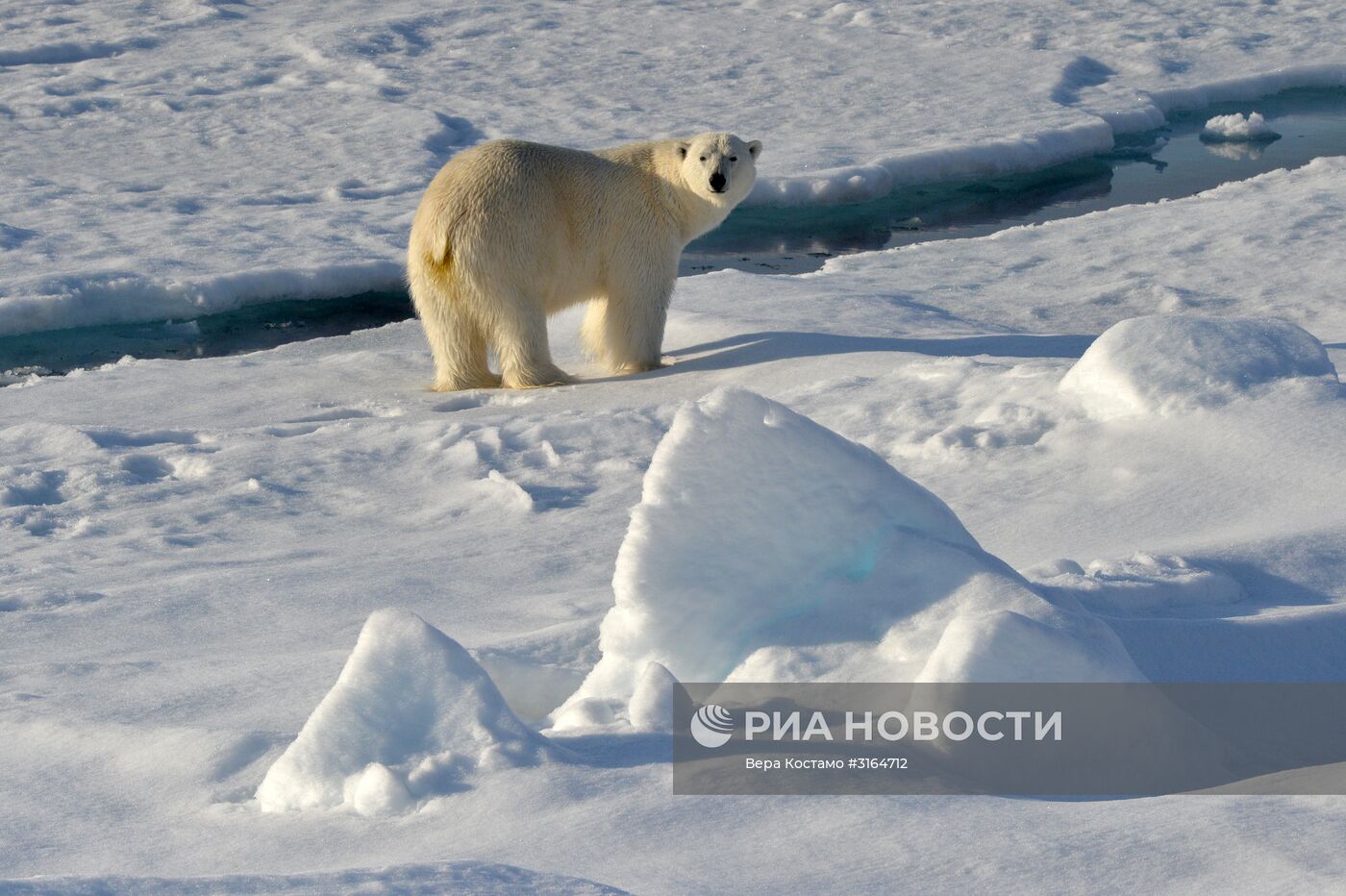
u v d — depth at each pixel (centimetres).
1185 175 4675
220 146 4856
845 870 572
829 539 890
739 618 884
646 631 880
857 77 5931
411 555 1542
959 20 7062
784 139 4931
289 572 1462
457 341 2434
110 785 786
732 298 3083
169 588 1406
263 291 3341
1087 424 1683
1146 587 1055
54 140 4884
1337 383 1667
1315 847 568
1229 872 552
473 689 746
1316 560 1186
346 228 3847
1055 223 3959
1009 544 1389
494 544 1573
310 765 722
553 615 1236
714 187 2381
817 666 841
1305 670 930
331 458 1994
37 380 2673
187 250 3556
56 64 6184
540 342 2423
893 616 848
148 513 1784
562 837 624
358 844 654
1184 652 924
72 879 502
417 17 7019
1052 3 7494
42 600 1390
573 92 5675
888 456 1736
